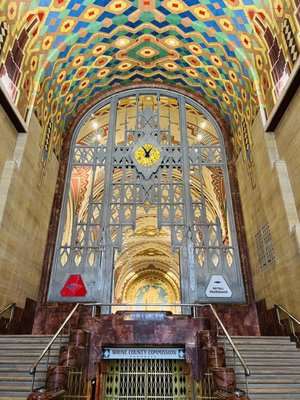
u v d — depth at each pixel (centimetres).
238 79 1034
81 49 1030
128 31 1049
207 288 970
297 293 698
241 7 841
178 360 898
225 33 956
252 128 980
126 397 866
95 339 696
